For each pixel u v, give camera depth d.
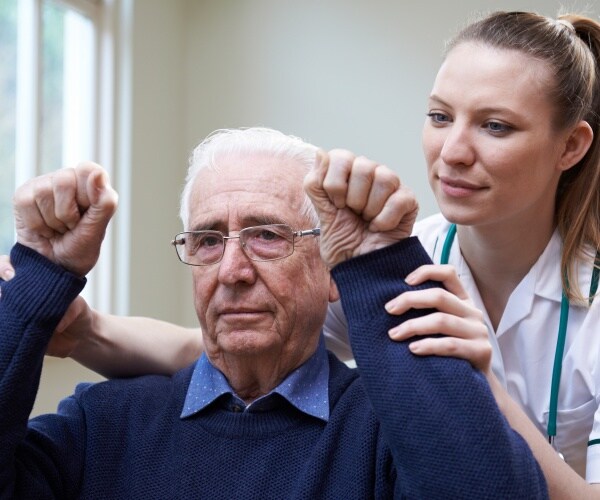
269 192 1.38
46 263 1.23
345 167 1.10
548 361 1.73
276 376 1.41
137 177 3.90
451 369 1.09
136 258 3.89
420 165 3.88
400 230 1.15
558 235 1.72
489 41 1.52
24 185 1.22
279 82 4.11
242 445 1.36
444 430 1.07
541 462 1.25
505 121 1.47
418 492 1.08
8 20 3.40
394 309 1.11
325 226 1.14
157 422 1.42
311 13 4.06
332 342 1.88
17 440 1.25
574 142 1.60
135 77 3.87
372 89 3.95
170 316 4.15
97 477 1.40
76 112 3.76
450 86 1.51
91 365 1.55
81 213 1.22
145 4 3.93
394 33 3.92
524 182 1.50
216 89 4.21
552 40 1.53
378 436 1.31
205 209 1.40
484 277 1.76
